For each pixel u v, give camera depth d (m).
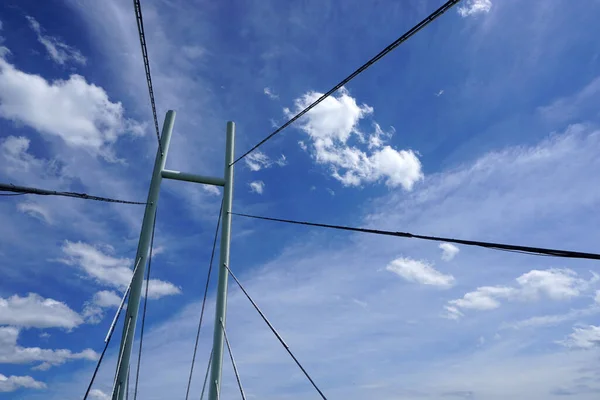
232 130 20.59
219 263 18.12
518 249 5.91
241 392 14.37
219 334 16.91
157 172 18.47
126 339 15.75
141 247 17.12
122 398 14.99
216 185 19.55
